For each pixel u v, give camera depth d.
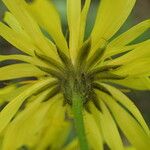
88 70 0.15
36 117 0.15
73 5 0.14
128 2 0.14
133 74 0.15
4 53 0.27
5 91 0.15
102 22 0.14
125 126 0.15
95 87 0.15
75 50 0.14
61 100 0.15
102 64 0.15
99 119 0.15
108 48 0.14
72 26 0.14
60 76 0.15
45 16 0.13
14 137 0.15
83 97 0.15
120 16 0.14
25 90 0.15
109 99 0.15
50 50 0.14
